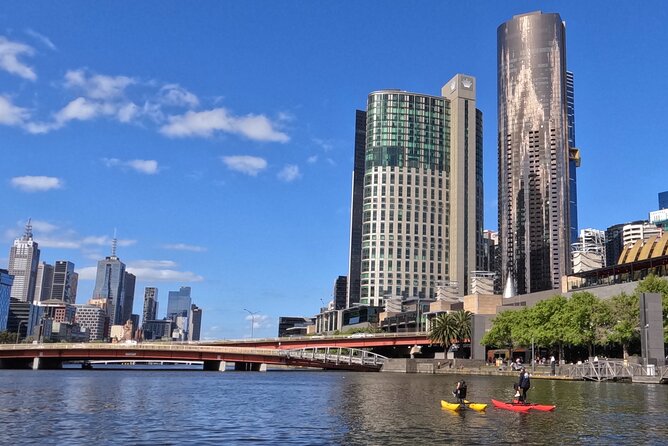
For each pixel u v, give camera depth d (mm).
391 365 173625
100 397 68812
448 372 161750
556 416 48750
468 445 35094
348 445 35312
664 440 36750
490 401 62875
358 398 68688
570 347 144500
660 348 103500
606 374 104625
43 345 161000
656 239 162250
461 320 189125
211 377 134500
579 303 128375
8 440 37000
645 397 67000
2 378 111750
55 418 48031
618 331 118625
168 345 164000
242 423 45562
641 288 123062
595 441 36375
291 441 36906
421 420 46531
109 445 35406
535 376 122438
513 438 37469
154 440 37344
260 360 167625
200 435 39406
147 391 80875
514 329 146375
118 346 161750
